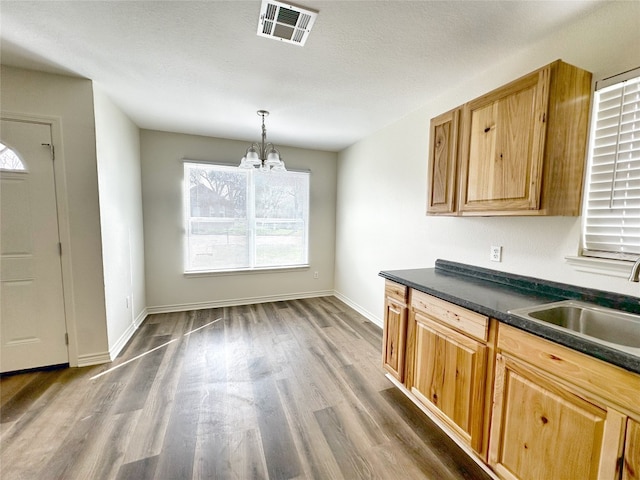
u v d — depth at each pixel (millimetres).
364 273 3695
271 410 1827
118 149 2711
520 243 1762
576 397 998
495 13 1417
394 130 3043
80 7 1409
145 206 3477
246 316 3568
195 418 1739
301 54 1809
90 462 1411
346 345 2789
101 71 2061
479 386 1377
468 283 1830
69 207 2209
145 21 1516
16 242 2115
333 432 1648
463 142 1776
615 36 1331
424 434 1644
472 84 2090
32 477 1326
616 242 1375
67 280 2248
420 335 1796
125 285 2854
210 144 3705
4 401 1866
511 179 1487
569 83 1350
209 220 3803
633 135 1307
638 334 1205
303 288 4430
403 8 1388
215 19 1494
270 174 4090
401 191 2941
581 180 1446
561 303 1396
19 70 2029
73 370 2254
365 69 1979
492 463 1329
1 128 2020
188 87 2301
